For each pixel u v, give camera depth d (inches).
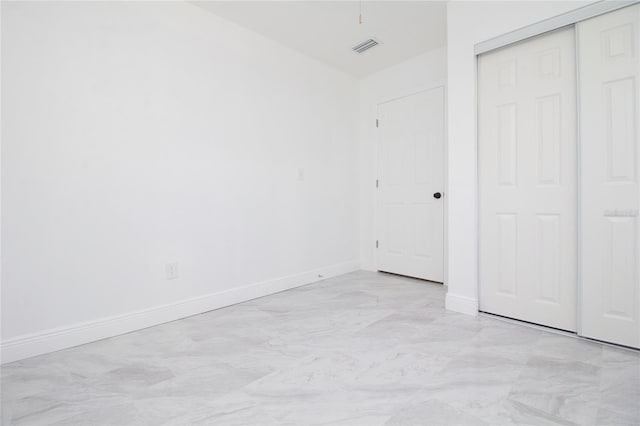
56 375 64.1
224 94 107.4
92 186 80.9
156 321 91.4
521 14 83.4
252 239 116.0
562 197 80.7
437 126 131.8
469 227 94.8
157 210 92.3
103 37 82.3
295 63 130.5
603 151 73.5
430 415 50.3
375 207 155.9
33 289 73.0
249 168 115.0
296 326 88.4
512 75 87.8
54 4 75.0
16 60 70.7
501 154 90.4
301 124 133.6
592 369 63.5
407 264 144.2
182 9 96.9
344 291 123.3
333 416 50.3
